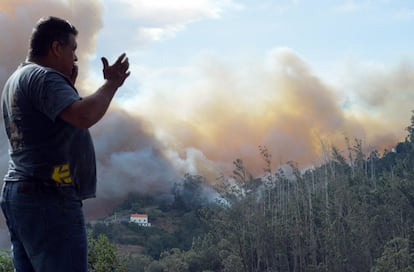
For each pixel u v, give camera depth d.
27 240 2.79
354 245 31.69
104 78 2.79
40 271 2.79
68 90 2.72
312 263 32.72
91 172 2.89
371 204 33.28
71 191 2.81
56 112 2.67
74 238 2.79
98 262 8.08
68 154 2.79
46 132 2.75
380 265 28.11
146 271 31.30
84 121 2.67
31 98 2.73
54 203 2.77
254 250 33.34
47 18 2.96
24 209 2.77
